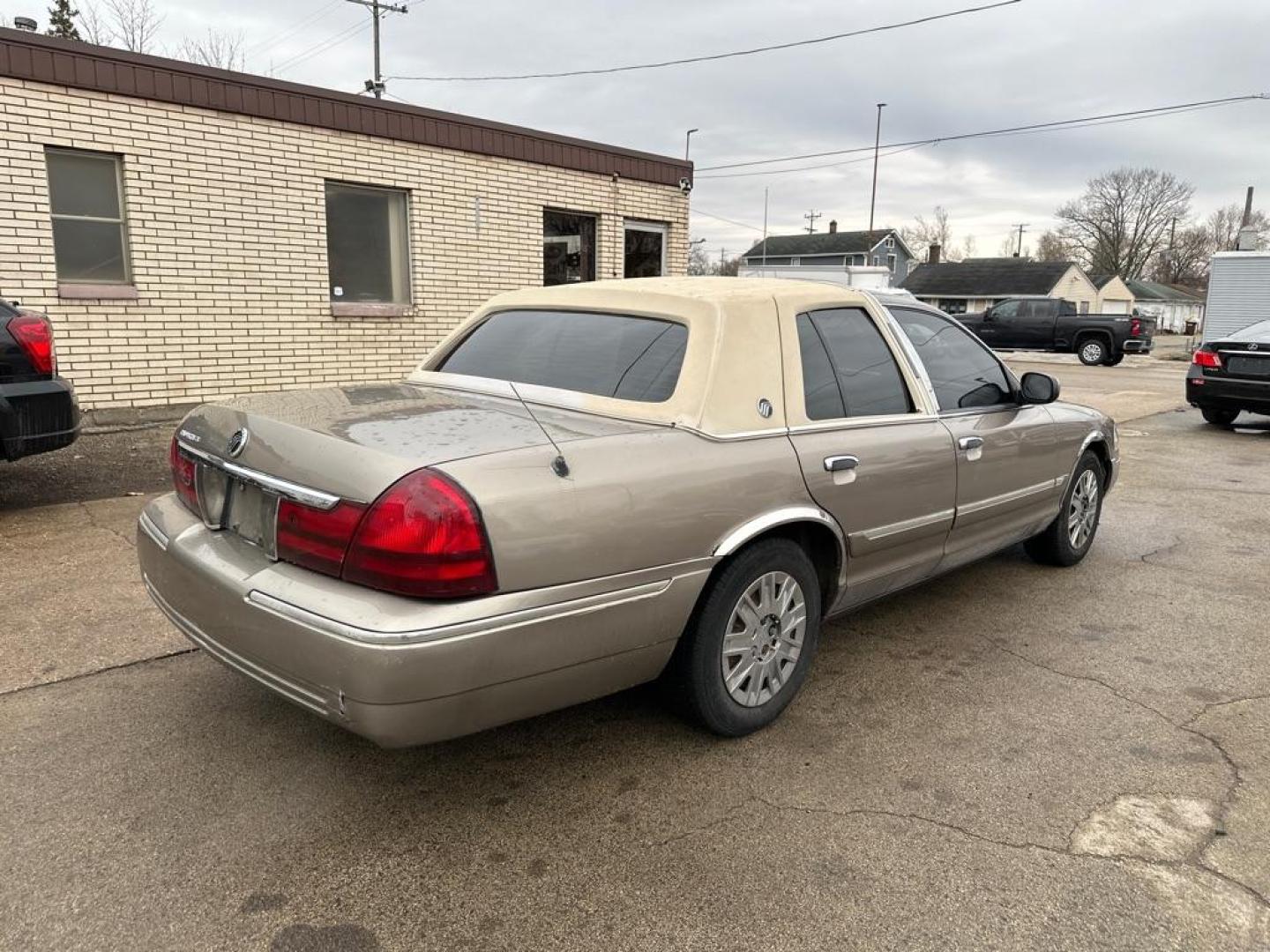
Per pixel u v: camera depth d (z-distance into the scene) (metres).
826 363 3.36
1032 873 2.41
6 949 2.05
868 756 3.01
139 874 2.34
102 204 7.84
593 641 2.50
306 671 2.28
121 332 7.94
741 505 2.83
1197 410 13.76
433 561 2.19
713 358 2.94
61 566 4.61
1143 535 6.02
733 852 2.49
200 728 3.09
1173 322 74.19
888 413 3.57
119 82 7.61
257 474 2.53
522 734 3.14
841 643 4.03
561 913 2.23
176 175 8.05
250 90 8.34
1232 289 24.72
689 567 2.71
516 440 2.47
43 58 7.23
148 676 3.47
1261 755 3.04
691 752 3.02
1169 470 8.56
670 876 2.38
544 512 2.35
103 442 7.55
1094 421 5.11
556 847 2.50
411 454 2.32
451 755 2.99
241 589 2.45
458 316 10.23
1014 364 23.86
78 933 2.12
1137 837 2.57
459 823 2.60
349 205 9.37
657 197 12.05
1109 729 3.22
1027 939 2.16
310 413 2.74
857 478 3.26
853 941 2.15
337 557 2.30
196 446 2.91
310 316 9.09
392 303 9.82
